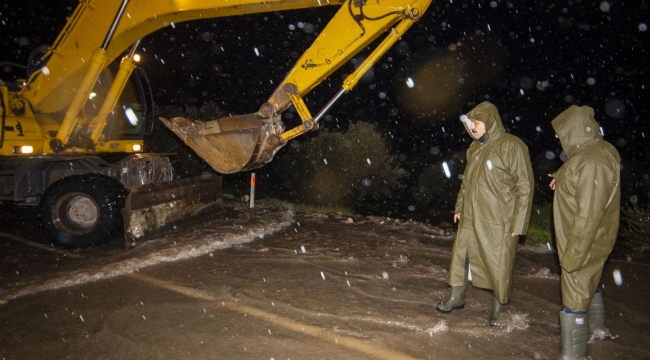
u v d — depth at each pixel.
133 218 7.25
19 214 9.84
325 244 7.74
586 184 3.50
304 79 6.25
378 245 7.71
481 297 5.36
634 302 5.25
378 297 5.32
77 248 7.48
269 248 7.40
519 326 4.56
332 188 12.96
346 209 12.20
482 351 4.07
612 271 6.39
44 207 7.46
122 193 7.64
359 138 13.15
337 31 6.11
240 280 5.85
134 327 4.51
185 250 6.95
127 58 8.15
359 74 6.13
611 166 3.53
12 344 4.20
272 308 4.96
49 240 7.55
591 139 3.72
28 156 7.64
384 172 13.60
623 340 4.29
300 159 13.34
